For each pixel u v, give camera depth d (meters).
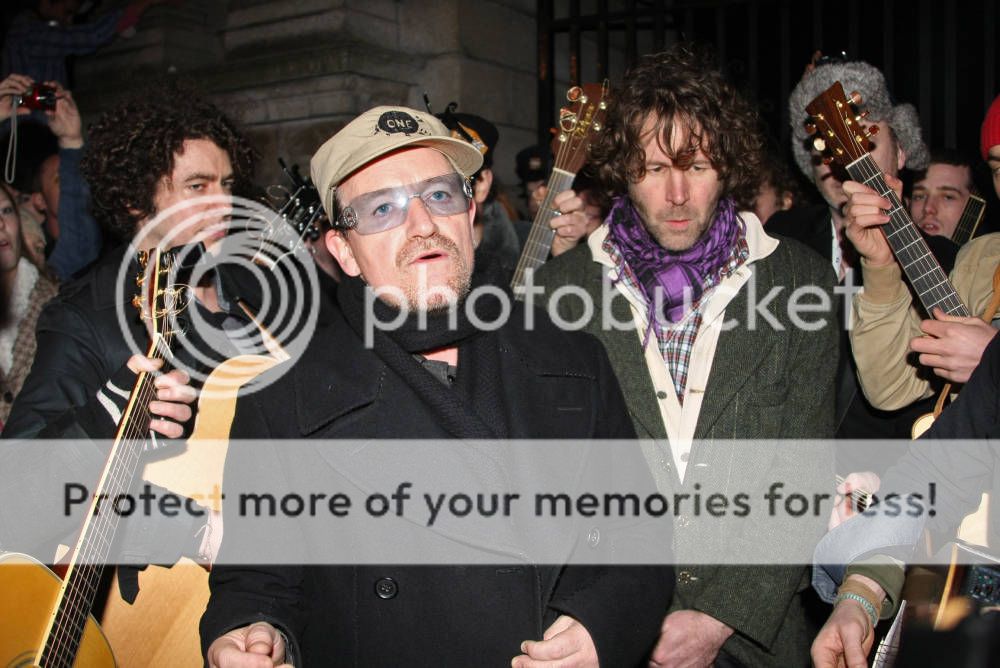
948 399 2.28
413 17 5.13
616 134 2.29
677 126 2.20
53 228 3.85
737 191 2.42
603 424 1.85
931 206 3.95
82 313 2.22
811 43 6.13
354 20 4.91
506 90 5.35
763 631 2.13
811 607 2.57
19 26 5.45
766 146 3.73
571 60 5.34
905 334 2.40
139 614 2.11
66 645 1.86
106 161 2.39
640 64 2.39
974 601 1.62
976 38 5.50
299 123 4.94
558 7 5.77
